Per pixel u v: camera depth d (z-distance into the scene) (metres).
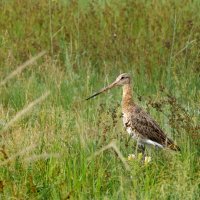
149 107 14.46
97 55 17.91
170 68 16.55
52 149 11.87
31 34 18.56
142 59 17.38
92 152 11.59
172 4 18.95
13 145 11.78
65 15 19.12
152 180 11.07
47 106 14.92
